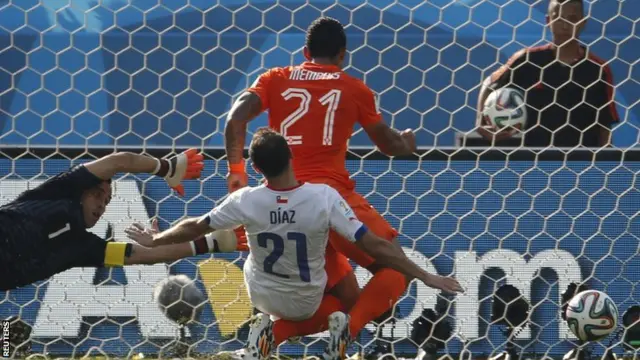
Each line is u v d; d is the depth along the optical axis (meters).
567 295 21.42
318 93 17.66
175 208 21.64
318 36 17.98
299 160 17.67
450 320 21.42
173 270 21.64
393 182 21.62
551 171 21.64
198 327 21.52
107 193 17.44
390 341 21.38
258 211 16.45
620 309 21.48
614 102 23.14
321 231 16.48
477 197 21.59
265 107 17.86
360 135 24.78
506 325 21.44
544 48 23.16
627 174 21.62
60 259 17.02
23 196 17.12
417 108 25.48
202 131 25.05
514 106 22.20
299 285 16.78
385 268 18.03
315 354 21.41
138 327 21.55
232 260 21.73
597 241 21.61
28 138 21.70
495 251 21.59
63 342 21.48
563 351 21.41
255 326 17.03
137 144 25.03
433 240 21.59
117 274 21.56
